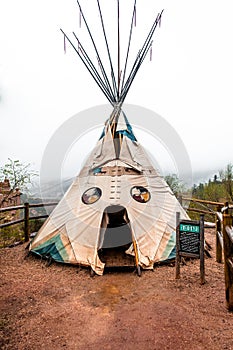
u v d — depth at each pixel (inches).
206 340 105.4
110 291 152.4
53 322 121.5
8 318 124.6
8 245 245.8
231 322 117.1
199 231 159.3
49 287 158.1
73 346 104.7
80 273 177.6
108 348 103.2
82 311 131.0
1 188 282.7
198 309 128.8
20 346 104.8
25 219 258.7
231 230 121.1
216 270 181.2
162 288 153.9
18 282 164.2
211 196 480.1
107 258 200.7
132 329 114.6
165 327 114.9
